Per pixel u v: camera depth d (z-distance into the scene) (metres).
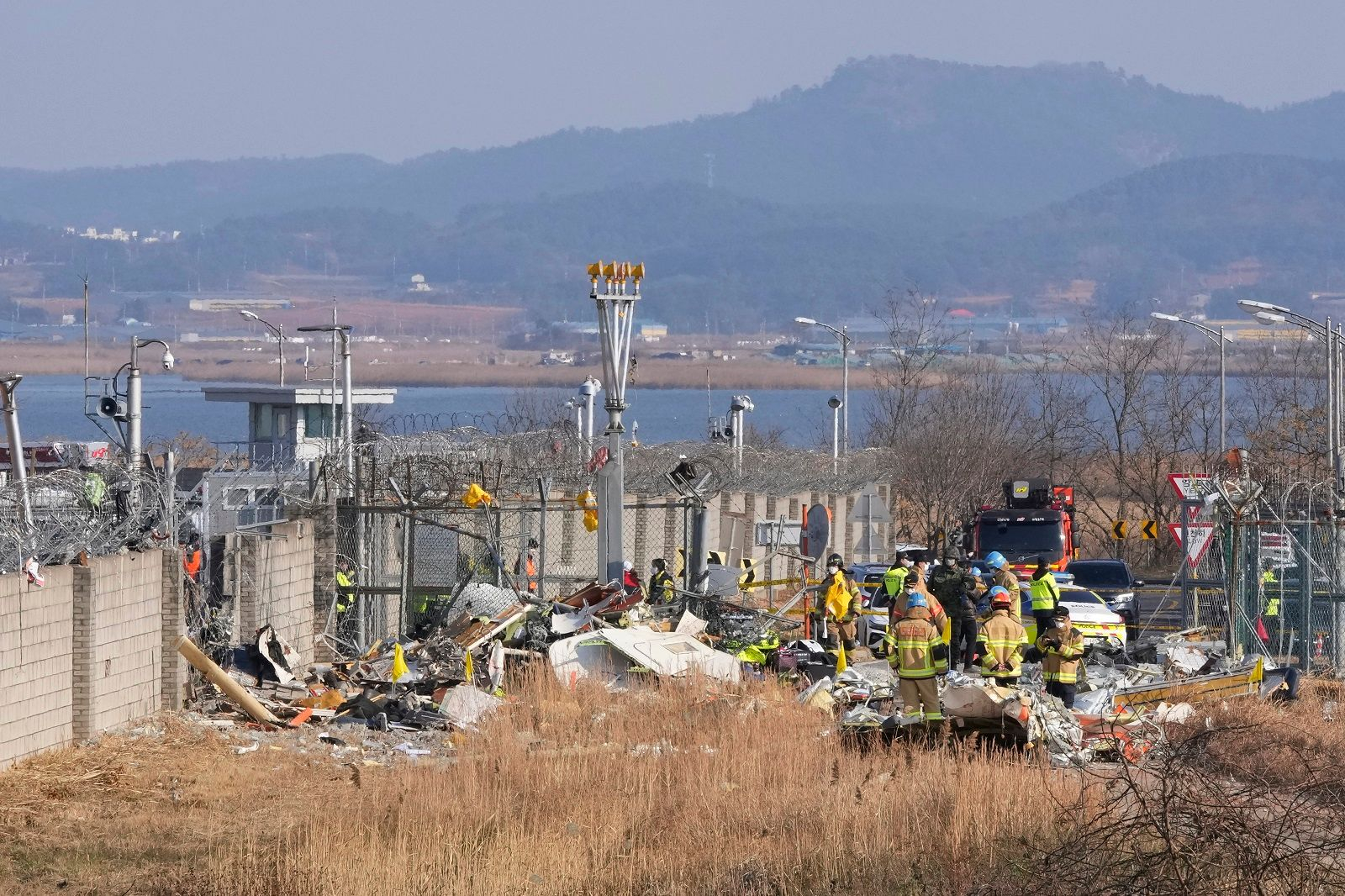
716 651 74.75
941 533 125.56
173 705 61.75
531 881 38.81
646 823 44.78
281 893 38.25
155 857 42.62
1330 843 36.41
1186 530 98.88
